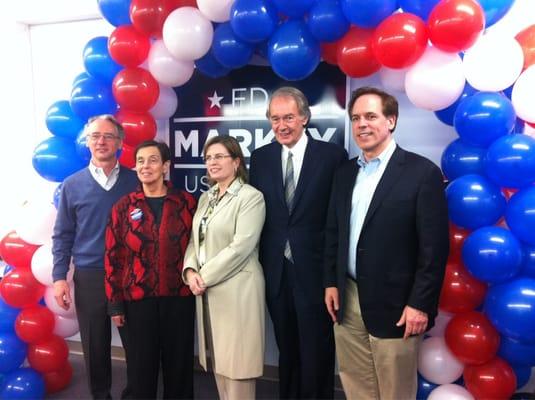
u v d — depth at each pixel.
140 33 1.83
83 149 1.88
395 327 1.39
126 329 1.67
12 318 1.99
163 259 1.61
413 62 1.50
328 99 2.06
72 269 1.94
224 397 1.68
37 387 2.00
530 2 1.85
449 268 1.60
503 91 1.64
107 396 1.87
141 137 1.95
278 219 1.66
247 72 2.18
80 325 1.83
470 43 1.43
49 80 2.59
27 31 2.58
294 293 1.63
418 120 2.03
